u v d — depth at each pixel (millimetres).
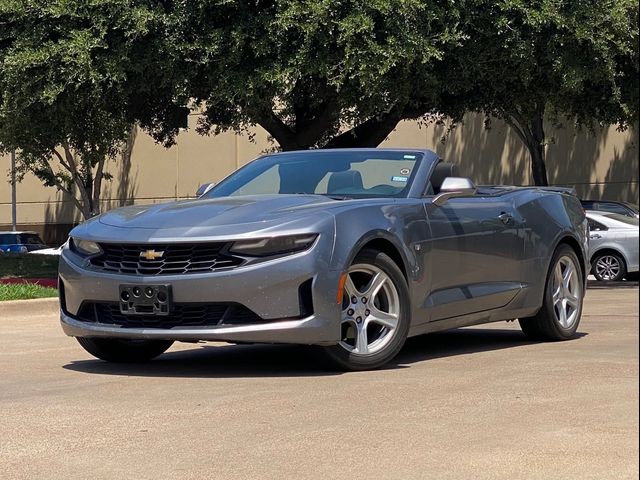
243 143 42312
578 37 18844
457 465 4156
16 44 18656
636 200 33562
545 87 21188
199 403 5613
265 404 5543
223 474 4109
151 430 4941
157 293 6578
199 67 19141
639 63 21016
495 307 7957
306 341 6473
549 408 5270
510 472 4035
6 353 8328
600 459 4211
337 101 19484
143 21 17938
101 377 6727
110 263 6863
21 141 28188
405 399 5613
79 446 4637
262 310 6457
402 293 6965
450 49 18688
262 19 18297
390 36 17828
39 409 5535
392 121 22875
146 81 19422
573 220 8898
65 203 48812
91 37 18203
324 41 17906
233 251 6508
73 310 7105
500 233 8008
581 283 8922
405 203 7258
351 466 4184
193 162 43781
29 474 4168
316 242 6516
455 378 6332
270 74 18125
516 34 18781
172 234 6648
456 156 37188
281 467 4191
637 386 5910
